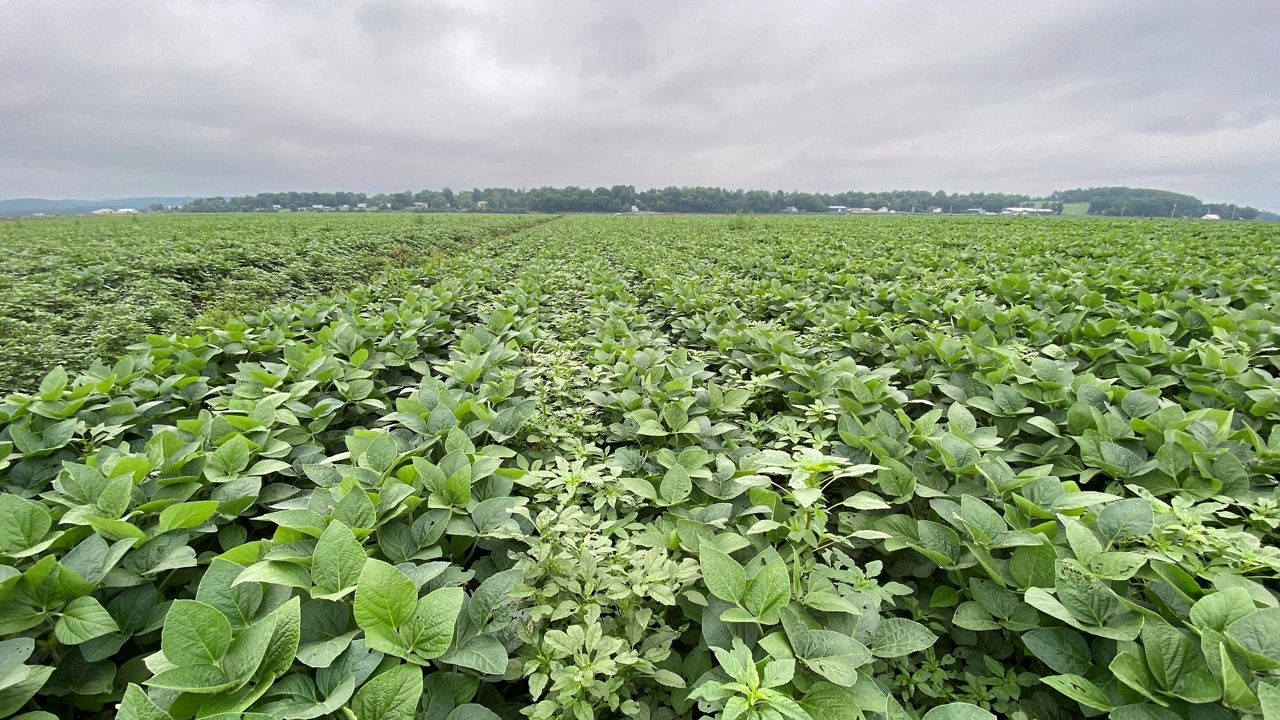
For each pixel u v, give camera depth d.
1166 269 8.75
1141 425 3.00
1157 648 1.67
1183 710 1.60
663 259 13.21
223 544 2.43
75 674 1.84
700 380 4.72
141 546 2.14
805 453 2.51
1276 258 9.98
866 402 3.70
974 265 11.24
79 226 30.58
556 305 8.02
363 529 2.13
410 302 7.39
